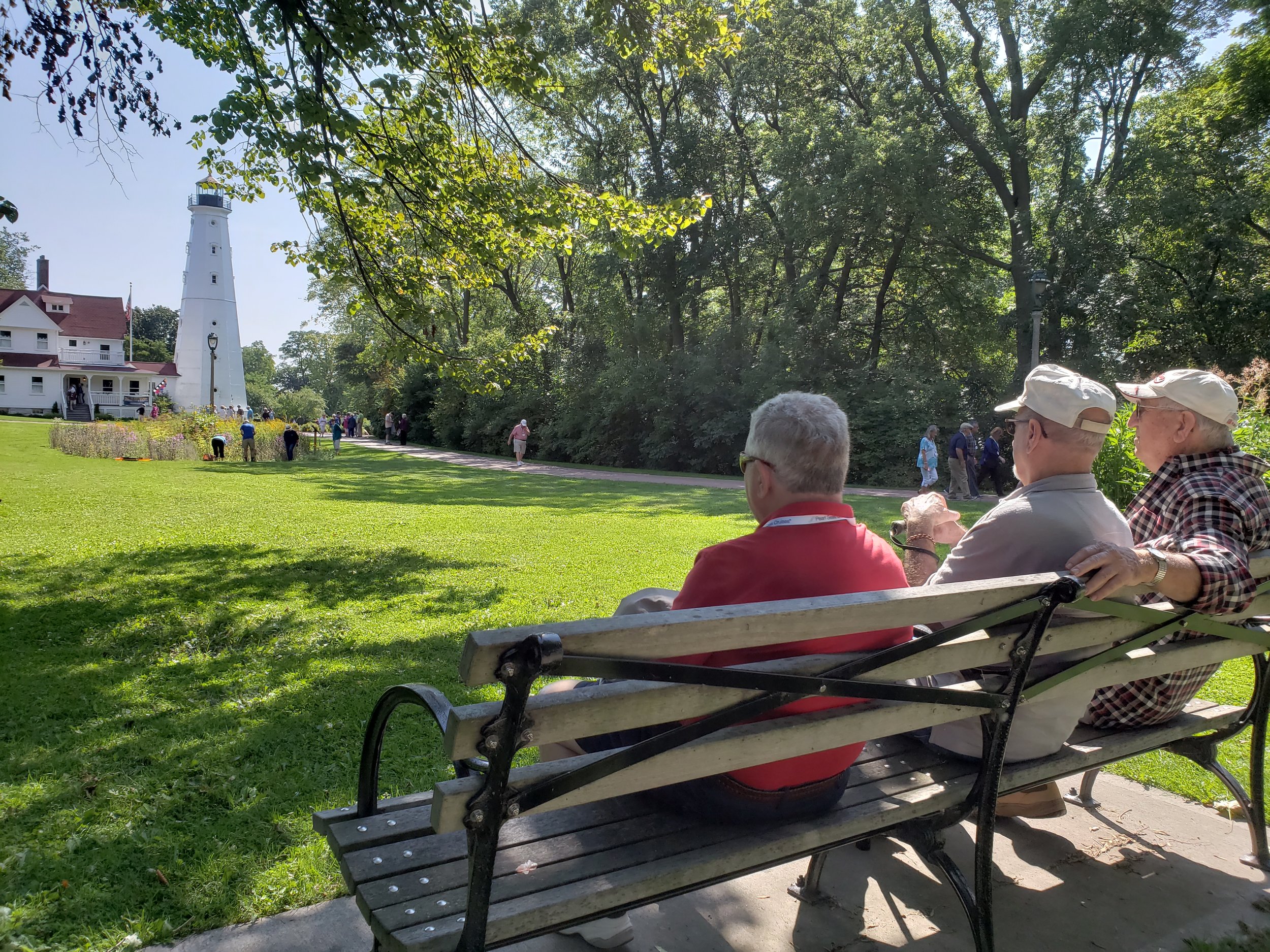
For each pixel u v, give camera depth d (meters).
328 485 18.81
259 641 5.35
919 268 28.83
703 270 30.61
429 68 7.83
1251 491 2.52
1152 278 26.62
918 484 23.62
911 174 24.69
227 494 15.80
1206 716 2.80
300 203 7.71
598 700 1.44
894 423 24.20
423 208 8.42
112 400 68.62
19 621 5.65
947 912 2.48
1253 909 2.53
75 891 2.43
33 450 26.61
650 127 30.50
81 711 3.97
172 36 7.45
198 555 8.59
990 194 29.52
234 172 8.42
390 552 9.04
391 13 7.03
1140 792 3.34
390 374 52.75
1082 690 2.30
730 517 13.30
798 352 27.48
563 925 1.58
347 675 4.61
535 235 8.41
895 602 1.70
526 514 13.46
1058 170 29.55
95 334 67.81
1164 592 2.14
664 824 1.90
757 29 26.89
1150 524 2.71
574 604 6.63
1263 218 26.61
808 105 28.88
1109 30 24.03
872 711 1.84
